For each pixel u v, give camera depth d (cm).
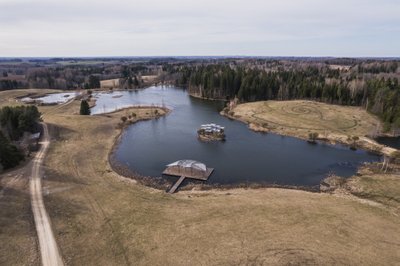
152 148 6525
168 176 5006
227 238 3062
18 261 2761
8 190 4141
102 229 3278
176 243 2998
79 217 3519
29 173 4778
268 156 6059
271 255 2792
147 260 2764
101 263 2747
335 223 3366
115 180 4688
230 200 3988
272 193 4272
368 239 3075
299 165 5562
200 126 8475
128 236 3141
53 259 2798
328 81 12825
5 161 4862
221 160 5816
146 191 4306
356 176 4962
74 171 4962
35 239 3089
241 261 2717
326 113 9138
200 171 4991
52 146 6200
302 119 8694
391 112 7944
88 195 4100
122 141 7019
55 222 3400
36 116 7444
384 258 2778
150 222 3397
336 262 2705
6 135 6109
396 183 4522
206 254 2823
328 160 5834
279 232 3164
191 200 4009
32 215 3534
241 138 7344
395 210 3750
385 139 7131
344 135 7306
